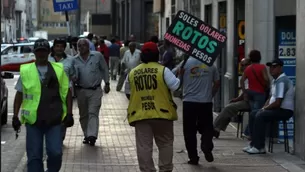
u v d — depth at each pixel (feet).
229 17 51.83
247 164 33.17
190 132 32.89
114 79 98.94
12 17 238.07
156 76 27.35
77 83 38.96
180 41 32.24
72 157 35.04
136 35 156.35
